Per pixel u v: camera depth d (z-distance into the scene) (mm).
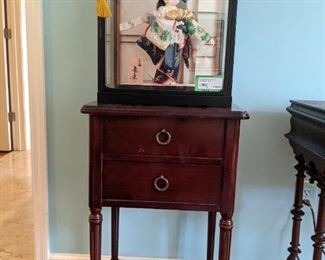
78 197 1616
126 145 1143
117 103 1227
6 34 3615
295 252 1466
